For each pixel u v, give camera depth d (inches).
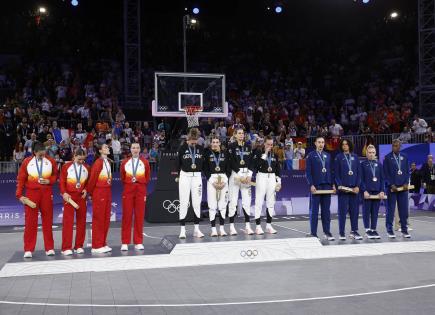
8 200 655.1
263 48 1364.4
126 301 264.2
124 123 820.6
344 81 1266.0
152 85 1147.9
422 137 786.8
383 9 1354.6
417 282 298.8
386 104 1113.4
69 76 1010.7
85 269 348.8
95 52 1185.4
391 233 441.1
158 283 305.9
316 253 390.9
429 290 278.7
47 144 660.7
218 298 267.6
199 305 254.1
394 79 1200.2
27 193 367.9
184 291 284.4
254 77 1270.9
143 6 1311.5
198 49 1332.4
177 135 696.4
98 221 376.8
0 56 1096.8
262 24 1424.7
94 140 703.1
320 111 1096.2
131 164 386.3
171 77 589.3
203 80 598.5
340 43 1397.6
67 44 1178.6
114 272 342.0
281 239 390.0
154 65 1242.0
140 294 279.0
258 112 950.4
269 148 414.0
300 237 398.0
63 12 1235.2
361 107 1072.8
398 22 1323.8
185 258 365.1
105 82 1073.5
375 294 270.5
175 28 1341.0
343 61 1354.6
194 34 1343.5
